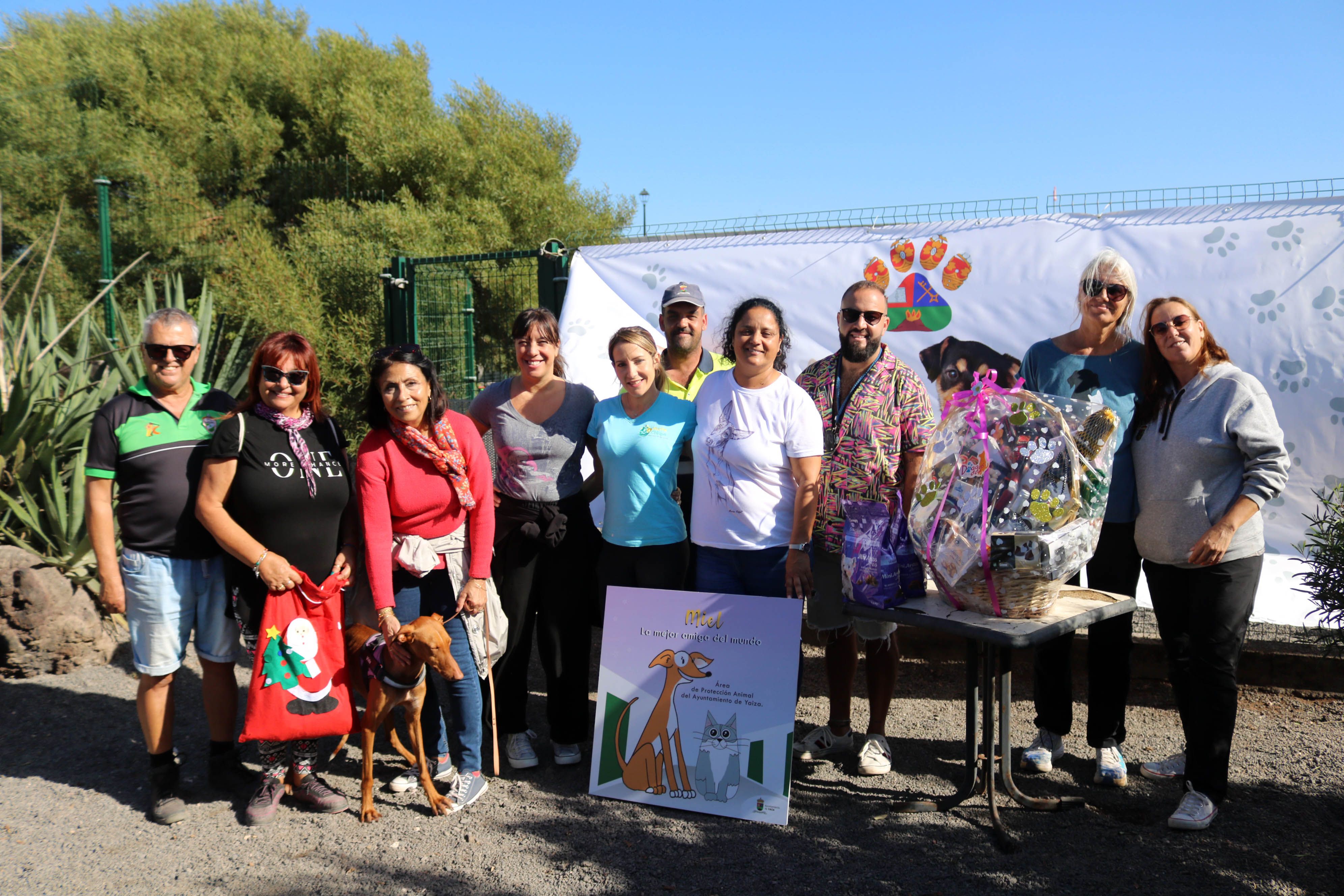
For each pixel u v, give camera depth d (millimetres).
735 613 3355
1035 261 4656
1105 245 4551
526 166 17797
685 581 3750
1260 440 2938
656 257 5352
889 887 2752
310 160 17719
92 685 4562
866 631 3502
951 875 2816
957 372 4812
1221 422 3016
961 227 4793
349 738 4066
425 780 3311
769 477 3326
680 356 3990
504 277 9492
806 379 3625
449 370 6973
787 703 3248
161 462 3195
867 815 3232
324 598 3201
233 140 16781
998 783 3457
